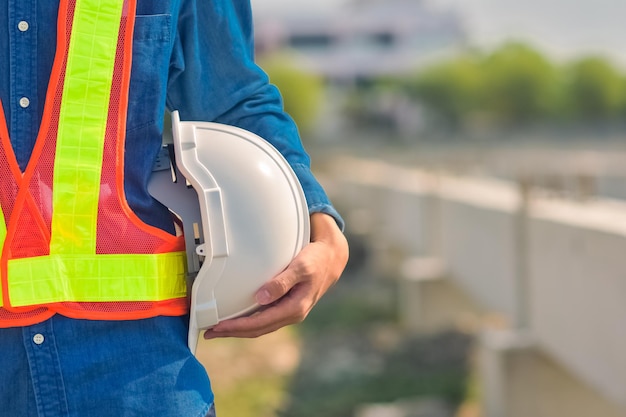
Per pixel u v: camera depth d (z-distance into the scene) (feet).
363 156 147.84
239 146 5.40
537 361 18.85
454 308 33.01
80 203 4.91
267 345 32.63
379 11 293.02
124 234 4.98
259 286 5.20
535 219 18.65
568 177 18.80
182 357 5.06
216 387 27.35
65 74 4.97
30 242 4.82
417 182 40.88
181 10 5.61
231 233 5.15
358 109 247.50
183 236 5.22
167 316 5.10
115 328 4.92
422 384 26.66
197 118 5.88
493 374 19.33
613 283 14.35
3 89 4.96
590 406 17.72
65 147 4.92
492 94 240.12
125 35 5.12
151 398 4.88
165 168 5.28
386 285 45.11
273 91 6.09
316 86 211.61
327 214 5.73
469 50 258.98
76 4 5.04
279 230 5.27
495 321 32.83
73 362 4.81
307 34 290.56
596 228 15.05
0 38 4.99
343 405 25.07
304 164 5.82
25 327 4.79
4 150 4.87
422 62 262.06
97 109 5.00
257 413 24.68
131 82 5.11
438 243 33.01
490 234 23.35
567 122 236.63
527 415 18.92
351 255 49.24
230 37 5.86
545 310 18.26
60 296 4.80
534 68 237.86
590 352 15.67
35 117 4.96
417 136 242.58
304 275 5.25
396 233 42.42
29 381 4.79
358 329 35.14
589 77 232.94
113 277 4.93
